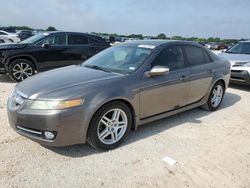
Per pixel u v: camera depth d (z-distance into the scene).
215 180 3.24
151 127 4.75
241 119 5.41
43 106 3.41
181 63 4.93
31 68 8.64
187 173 3.36
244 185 3.17
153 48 4.64
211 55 5.73
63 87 3.62
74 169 3.36
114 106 3.79
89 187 3.04
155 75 4.28
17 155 3.62
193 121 5.14
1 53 8.20
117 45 5.29
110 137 3.91
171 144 4.13
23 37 20.92
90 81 3.82
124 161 3.59
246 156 3.85
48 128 3.39
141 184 3.12
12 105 3.70
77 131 3.50
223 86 5.99
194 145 4.13
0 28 32.41
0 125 4.56
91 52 9.73
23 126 3.54
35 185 3.04
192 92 5.12
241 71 8.01
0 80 8.77
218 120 5.28
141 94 4.13
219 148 4.07
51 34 9.02
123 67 4.39
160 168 3.45
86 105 3.50
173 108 4.82
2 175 3.18
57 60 9.05
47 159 3.56
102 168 3.41
